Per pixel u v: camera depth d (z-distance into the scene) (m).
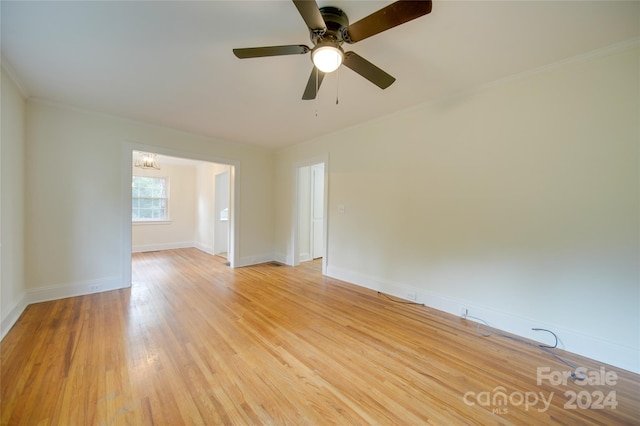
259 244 5.08
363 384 1.62
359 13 1.58
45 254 2.90
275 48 1.58
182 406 1.42
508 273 2.35
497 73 2.25
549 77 2.12
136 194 6.21
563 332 2.06
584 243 1.99
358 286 3.62
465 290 2.62
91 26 1.68
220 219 6.00
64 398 1.46
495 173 2.42
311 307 2.86
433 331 2.33
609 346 1.87
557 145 2.10
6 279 2.27
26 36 1.78
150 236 6.34
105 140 3.26
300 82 2.41
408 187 3.08
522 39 1.79
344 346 2.06
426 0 1.20
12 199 2.40
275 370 1.75
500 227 2.39
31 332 2.20
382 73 1.83
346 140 3.81
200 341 2.10
